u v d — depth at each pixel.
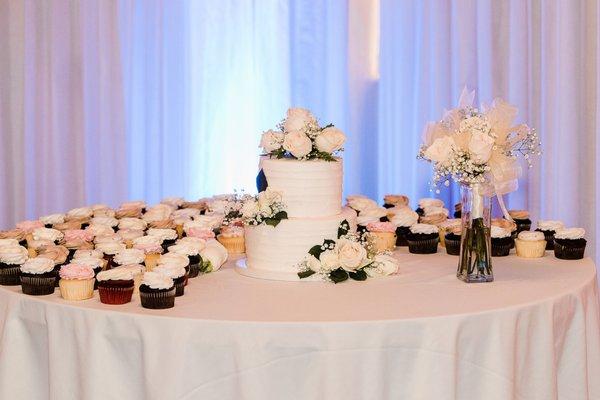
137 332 2.72
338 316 2.70
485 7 5.45
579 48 5.12
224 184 6.13
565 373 3.17
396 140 5.82
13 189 6.12
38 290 3.00
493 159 3.15
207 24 6.03
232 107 6.08
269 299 2.95
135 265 3.04
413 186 5.79
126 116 6.11
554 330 3.00
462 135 3.15
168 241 3.54
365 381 2.65
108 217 3.90
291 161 3.26
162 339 2.68
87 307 2.80
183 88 6.04
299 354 2.63
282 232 3.27
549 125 5.23
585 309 3.22
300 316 2.70
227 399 2.68
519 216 4.19
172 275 2.94
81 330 2.80
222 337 2.64
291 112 3.38
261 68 6.01
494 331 2.77
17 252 3.18
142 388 2.76
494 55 5.45
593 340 3.29
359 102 5.89
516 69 5.33
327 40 5.92
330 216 3.32
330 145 3.29
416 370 2.69
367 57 5.88
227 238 3.80
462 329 2.73
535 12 5.27
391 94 5.81
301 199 3.28
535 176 5.33
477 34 5.51
